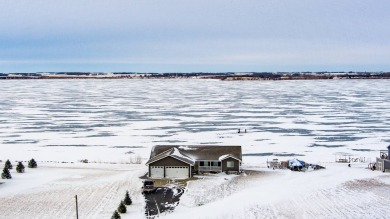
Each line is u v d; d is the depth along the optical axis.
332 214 42.00
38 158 78.12
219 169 60.47
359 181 54.09
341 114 137.25
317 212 42.59
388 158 61.75
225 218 41.28
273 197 47.16
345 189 50.38
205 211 43.22
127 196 45.97
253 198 46.81
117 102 183.50
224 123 119.62
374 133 103.50
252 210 43.12
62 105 169.38
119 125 117.19
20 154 81.88
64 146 89.62
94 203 46.69
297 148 87.06
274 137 98.81
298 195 48.00
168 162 57.66
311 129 109.31
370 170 61.97
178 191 51.06
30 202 46.84
